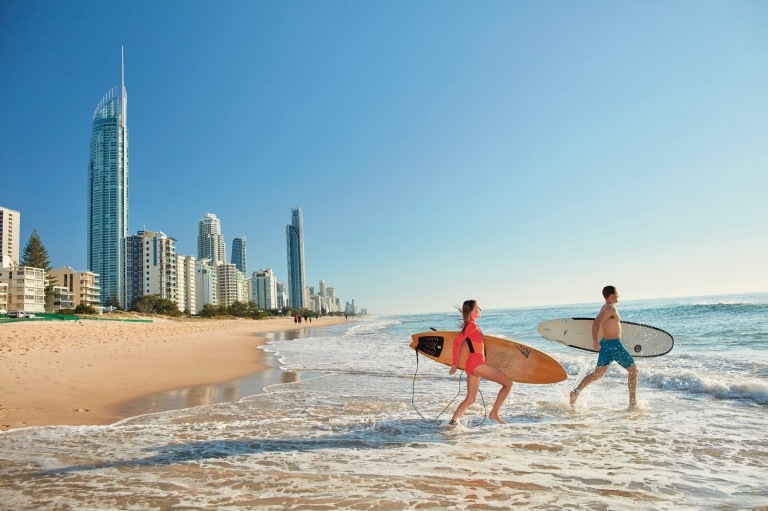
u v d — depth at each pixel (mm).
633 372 5738
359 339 24578
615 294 5969
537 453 3973
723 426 4734
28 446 4422
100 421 5695
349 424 5254
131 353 14656
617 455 3881
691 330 16734
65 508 2912
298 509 2822
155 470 3652
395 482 3291
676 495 3012
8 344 17359
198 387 8469
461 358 6027
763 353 9906
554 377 6016
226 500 2992
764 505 2830
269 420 5562
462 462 3744
